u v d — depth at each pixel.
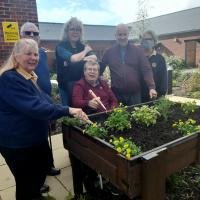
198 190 2.58
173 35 23.38
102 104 2.86
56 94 6.67
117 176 1.76
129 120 2.64
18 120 1.98
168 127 2.47
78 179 2.54
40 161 2.33
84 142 2.17
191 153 2.03
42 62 2.77
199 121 2.63
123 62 3.72
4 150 2.08
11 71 1.91
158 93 4.17
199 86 9.31
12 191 2.84
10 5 5.62
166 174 1.83
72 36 3.41
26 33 2.96
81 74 3.46
